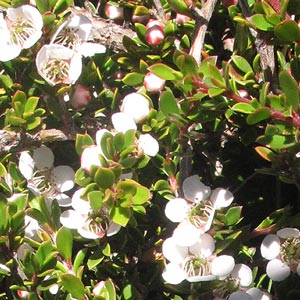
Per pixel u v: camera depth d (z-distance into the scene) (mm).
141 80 337
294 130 304
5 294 330
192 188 316
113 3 363
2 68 339
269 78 320
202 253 311
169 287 319
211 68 303
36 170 326
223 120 335
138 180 334
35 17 311
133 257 334
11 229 311
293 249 318
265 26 308
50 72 312
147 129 324
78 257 318
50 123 333
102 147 306
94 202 303
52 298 323
